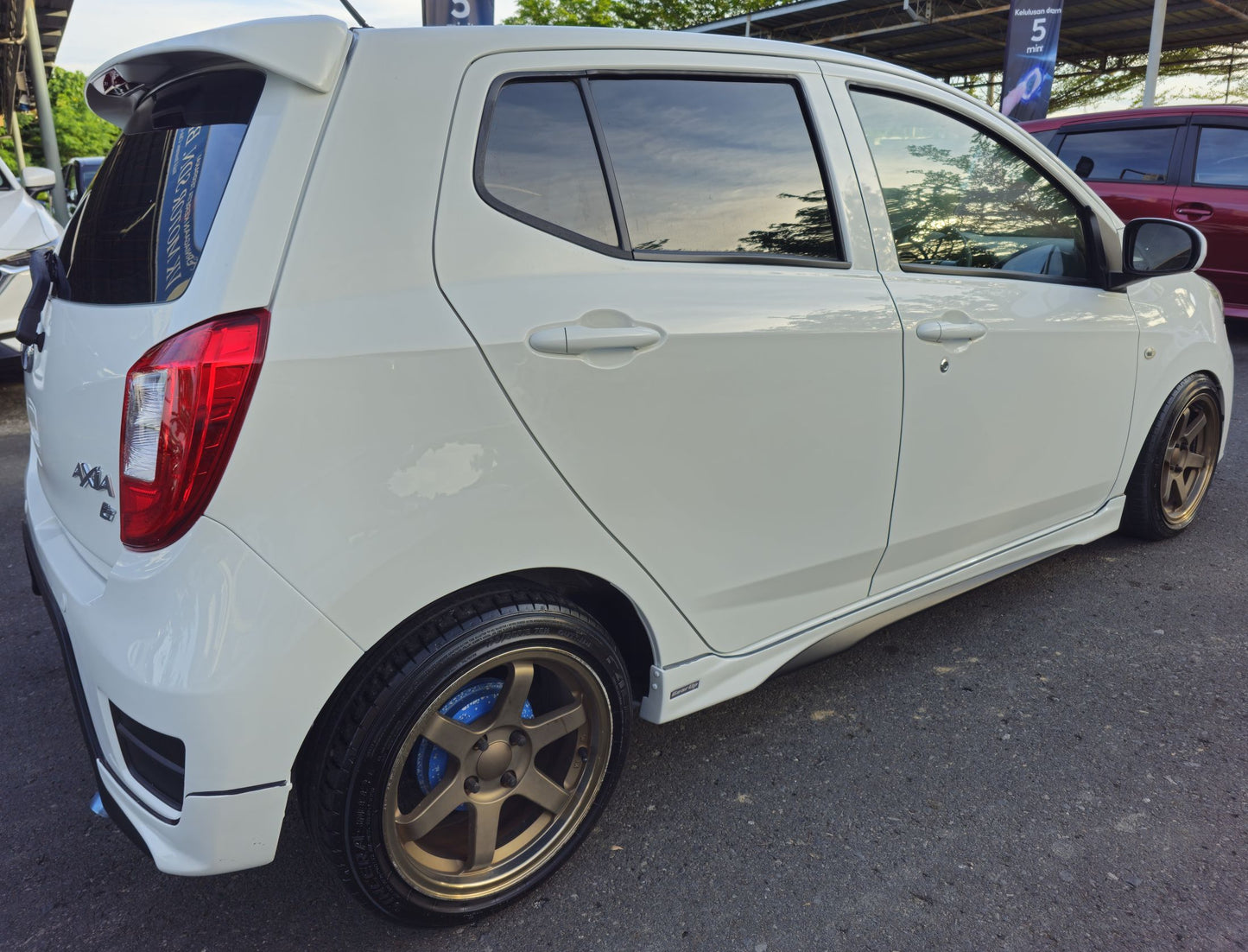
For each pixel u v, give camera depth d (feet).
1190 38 66.69
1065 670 8.70
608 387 5.47
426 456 4.85
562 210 5.51
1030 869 6.17
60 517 6.06
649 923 5.80
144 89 6.04
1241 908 5.79
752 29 66.13
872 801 6.92
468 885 5.67
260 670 4.49
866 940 5.62
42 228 19.69
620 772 6.25
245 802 4.64
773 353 6.21
